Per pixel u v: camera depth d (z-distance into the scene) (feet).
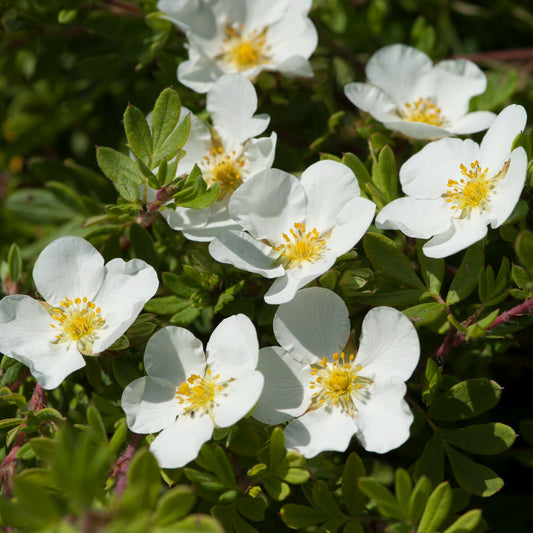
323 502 1.21
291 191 1.27
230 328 1.23
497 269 1.33
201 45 1.38
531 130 1.27
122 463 1.21
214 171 1.32
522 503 1.33
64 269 1.26
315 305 1.24
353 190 1.26
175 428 1.22
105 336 1.25
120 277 1.26
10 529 1.20
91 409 1.20
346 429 1.21
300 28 1.37
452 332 1.24
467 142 1.28
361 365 1.23
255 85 1.38
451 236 1.26
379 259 1.26
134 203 1.27
